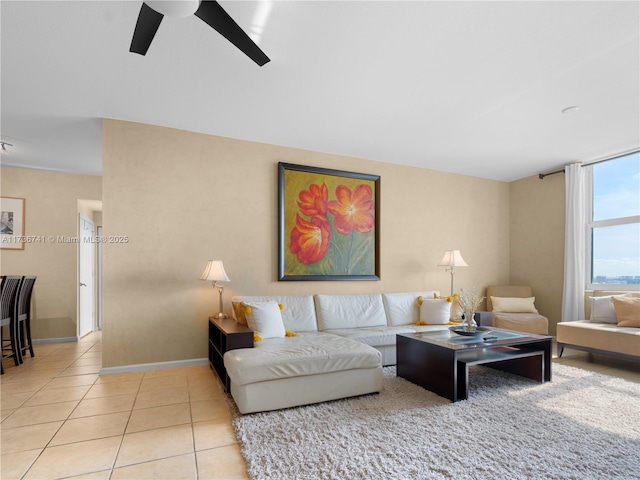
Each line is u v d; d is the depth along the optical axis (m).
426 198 5.43
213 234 4.02
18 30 2.28
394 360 3.87
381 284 5.00
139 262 3.68
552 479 1.75
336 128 3.92
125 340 3.61
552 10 2.10
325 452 2.00
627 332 3.65
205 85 2.99
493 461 1.90
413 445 2.07
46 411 2.64
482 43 2.42
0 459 2.00
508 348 3.42
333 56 2.57
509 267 6.14
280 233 4.31
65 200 5.50
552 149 4.57
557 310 5.41
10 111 3.45
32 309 5.26
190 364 3.83
